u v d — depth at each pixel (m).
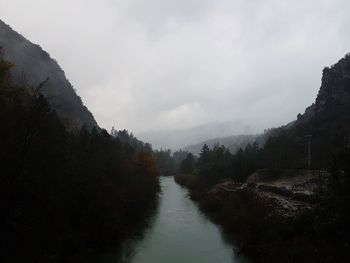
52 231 22.19
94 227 26.66
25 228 19.98
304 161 62.97
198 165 114.75
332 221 20.42
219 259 26.09
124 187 39.81
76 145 34.12
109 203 30.34
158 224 39.22
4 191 19.20
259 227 27.41
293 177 50.81
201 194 61.81
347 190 18.98
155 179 72.56
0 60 23.33
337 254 19.00
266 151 73.62
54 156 22.39
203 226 38.19
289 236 24.20
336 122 91.12
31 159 20.86
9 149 19.88
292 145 72.19
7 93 21.66
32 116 20.56
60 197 23.89
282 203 33.53
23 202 20.58
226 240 31.77
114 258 25.89
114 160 43.38
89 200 26.97
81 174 27.27
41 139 21.62
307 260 19.97
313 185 39.50
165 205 54.78
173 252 27.97
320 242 20.84
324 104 118.94
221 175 70.06
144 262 25.34
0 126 19.94
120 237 29.11
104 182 32.34
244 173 63.41
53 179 22.28
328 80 124.06
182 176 107.50
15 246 18.78
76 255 22.70
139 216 40.09
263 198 37.84
